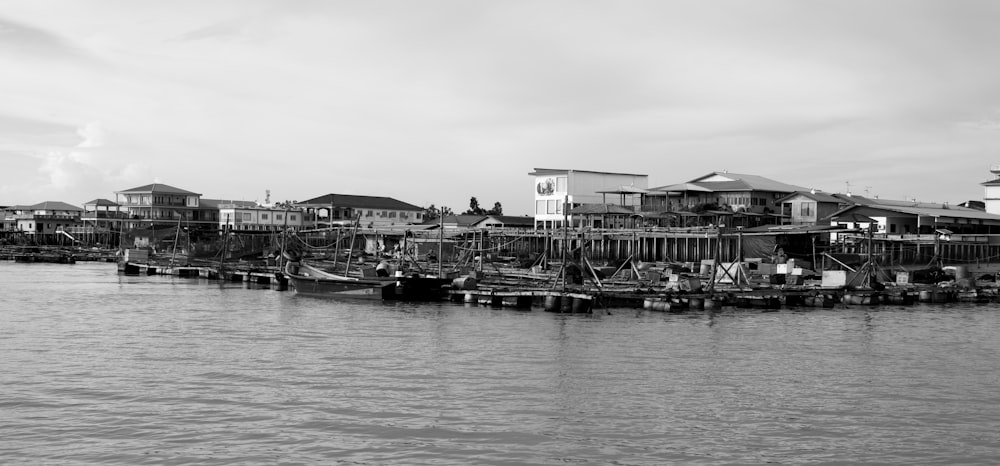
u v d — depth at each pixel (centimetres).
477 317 5828
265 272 9681
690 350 4497
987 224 11450
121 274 11119
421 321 5622
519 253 11388
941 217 10756
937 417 3225
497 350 4459
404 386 3628
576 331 5125
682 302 6241
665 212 10850
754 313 6169
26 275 10944
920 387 3688
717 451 2825
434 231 11794
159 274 11025
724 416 3219
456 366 4038
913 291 7219
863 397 3506
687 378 3819
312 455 2761
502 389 3584
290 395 3469
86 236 19788
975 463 2734
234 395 3466
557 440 2920
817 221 11106
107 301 7106
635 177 13962
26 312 6181
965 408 3350
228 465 2670
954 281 8169
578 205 12456
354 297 7200
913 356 4391
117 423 3073
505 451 2808
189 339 4850
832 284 7375
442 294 6950
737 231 8712
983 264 9769
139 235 14138
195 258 12138
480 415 3200
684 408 3319
